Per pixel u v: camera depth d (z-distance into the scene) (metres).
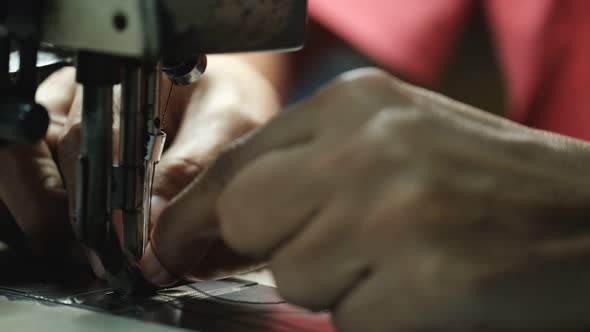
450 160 0.39
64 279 0.66
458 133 0.41
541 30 1.38
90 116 0.50
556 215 0.42
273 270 0.43
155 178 0.70
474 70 1.63
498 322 0.38
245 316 0.54
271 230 0.42
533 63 1.42
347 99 0.40
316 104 0.42
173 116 0.83
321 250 0.40
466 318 0.38
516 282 0.38
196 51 0.42
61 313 0.51
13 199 0.75
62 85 0.91
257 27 0.44
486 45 1.60
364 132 0.39
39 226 0.75
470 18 1.56
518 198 0.40
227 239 0.45
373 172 0.38
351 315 0.40
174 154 0.73
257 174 0.41
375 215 0.38
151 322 0.50
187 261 0.55
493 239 0.39
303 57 1.73
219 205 0.44
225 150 0.47
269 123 0.44
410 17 1.50
